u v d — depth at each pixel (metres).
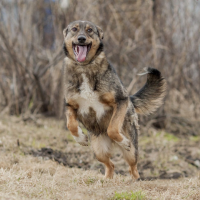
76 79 13.02
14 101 26.02
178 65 25.41
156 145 21.53
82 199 9.34
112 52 25.55
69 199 9.35
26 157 15.72
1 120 23.27
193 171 17.58
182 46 25.67
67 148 19.17
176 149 21.39
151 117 25.38
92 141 14.32
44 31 28.42
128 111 13.98
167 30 25.52
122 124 13.05
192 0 25.47
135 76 24.62
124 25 26.89
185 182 12.01
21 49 26.02
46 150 17.78
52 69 26.19
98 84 12.86
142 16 26.41
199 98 27.03
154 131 24.20
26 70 25.55
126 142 12.88
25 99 26.31
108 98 12.95
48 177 12.12
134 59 26.52
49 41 28.09
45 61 27.50
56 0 24.53
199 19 25.72
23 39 26.09
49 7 28.12
